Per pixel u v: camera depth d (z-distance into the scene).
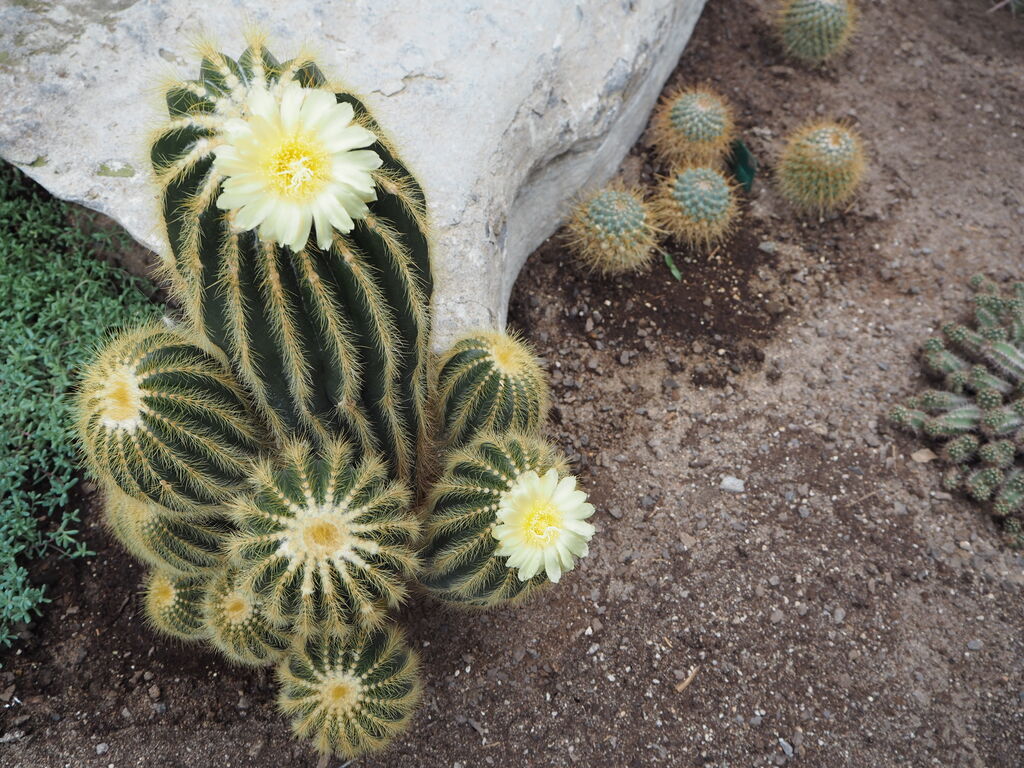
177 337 0.49
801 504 0.63
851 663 0.58
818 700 0.57
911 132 0.81
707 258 0.73
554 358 0.68
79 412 0.48
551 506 0.48
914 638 0.59
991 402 0.64
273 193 0.40
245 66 0.44
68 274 0.64
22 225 0.65
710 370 0.68
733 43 0.87
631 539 0.61
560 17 0.66
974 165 0.79
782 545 0.61
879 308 0.72
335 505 0.45
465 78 0.63
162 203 0.43
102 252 0.66
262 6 0.63
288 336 0.44
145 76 0.62
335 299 0.44
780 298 0.72
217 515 0.51
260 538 0.45
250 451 0.50
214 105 0.43
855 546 0.61
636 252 0.68
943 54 0.89
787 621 0.59
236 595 0.51
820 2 0.80
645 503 0.62
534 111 0.65
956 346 0.69
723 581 0.60
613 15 0.69
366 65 0.63
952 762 0.55
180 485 0.47
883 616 0.59
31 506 0.59
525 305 0.69
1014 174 0.79
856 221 0.76
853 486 0.64
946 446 0.64
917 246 0.75
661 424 0.66
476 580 0.49
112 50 0.62
